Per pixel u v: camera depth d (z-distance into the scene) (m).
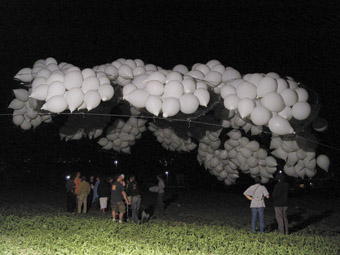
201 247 9.68
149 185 30.47
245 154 13.73
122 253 8.74
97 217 14.80
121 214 13.62
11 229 11.59
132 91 10.34
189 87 10.15
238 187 28.14
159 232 11.44
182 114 11.07
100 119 13.91
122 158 34.56
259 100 10.42
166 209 17.70
